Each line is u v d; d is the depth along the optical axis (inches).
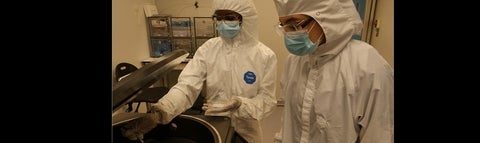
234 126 52.4
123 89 25.3
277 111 109.7
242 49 62.6
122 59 111.7
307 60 43.9
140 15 128.3
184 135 41.8
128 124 36.5
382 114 34.4
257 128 59.3
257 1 127.8
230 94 61.3
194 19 131.6
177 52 41.4
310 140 43.3
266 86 61.1
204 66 61.4
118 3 107.7
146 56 134.6
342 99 37.7
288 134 48.9
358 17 38.9
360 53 37.0
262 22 130.0
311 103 42.0
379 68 35.3
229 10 60.2
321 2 36.2
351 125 37.0
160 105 42.4
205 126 40.4
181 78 56.6
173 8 138.6
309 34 38.2
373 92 34.6
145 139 40.3
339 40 38.1
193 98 55.5
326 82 39.3
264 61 61.8
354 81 36.1
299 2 36.9
